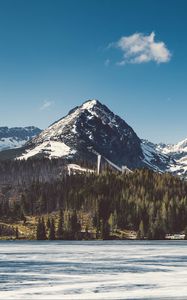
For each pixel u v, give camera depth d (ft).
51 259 433.89
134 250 583.17
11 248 633.20
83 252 538.88
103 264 380.99
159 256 476.54
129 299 218.38
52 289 244.83
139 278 289.53
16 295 226.99
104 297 222.89
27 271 325.42
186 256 474.90
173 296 227.20
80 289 245.24
